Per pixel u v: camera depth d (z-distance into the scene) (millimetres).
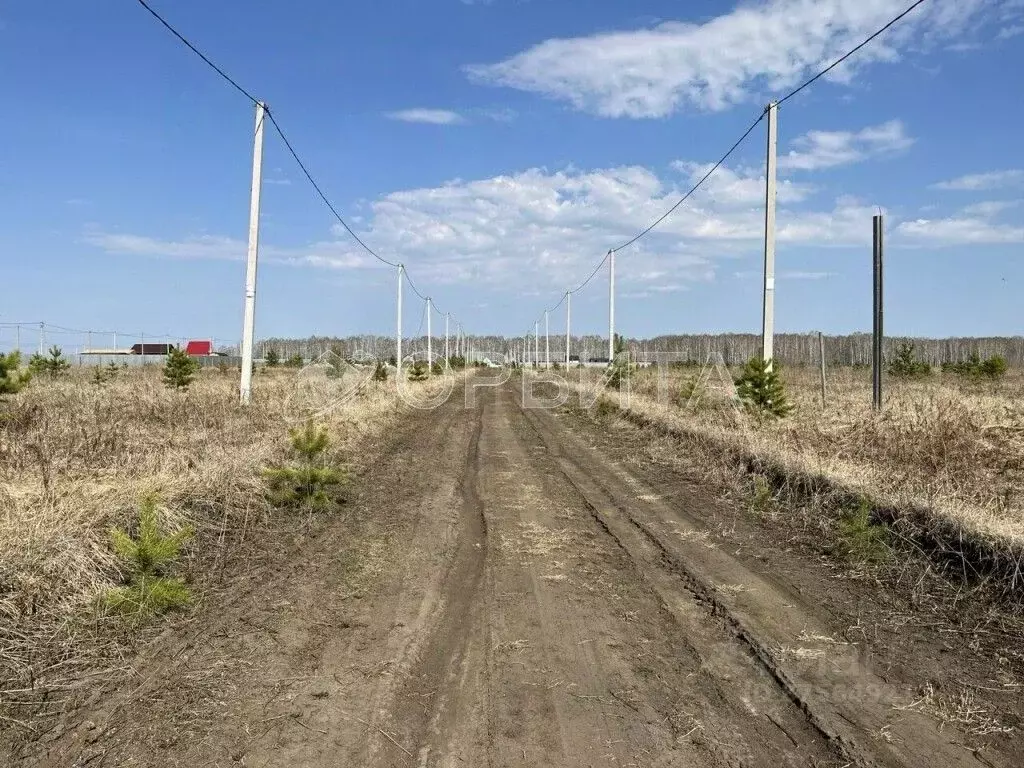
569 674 5141
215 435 13469
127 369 45500
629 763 3967
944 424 12578
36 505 7223
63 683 4738
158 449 11062
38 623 5418
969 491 9227
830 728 4355
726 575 7559
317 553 8227
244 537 8547
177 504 8484
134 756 3924
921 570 7348
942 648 5590
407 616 6270
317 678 4973
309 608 6402
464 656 5453
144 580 6129
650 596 6902
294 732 4227
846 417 17234
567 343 65188
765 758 4027
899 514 8453
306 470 10328
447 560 8148
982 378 36438
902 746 4156
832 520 9430
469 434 22016
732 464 13586
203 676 4945
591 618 6297
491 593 6973
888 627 6035
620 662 5359
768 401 17578
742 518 10242
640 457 16703
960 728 4363
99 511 7301
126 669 5008
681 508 11008
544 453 17703
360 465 14766
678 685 4969
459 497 12047
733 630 6004
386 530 9484
